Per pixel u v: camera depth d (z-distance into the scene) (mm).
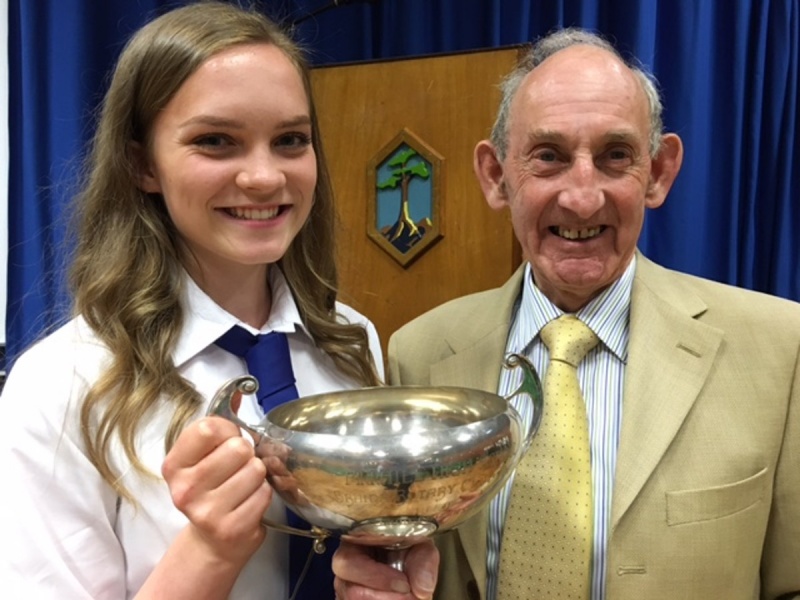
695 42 1624
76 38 1649
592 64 841
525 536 821
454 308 1046
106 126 787
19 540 678
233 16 749
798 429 812
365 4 1766
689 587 781
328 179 923
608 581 790
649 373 850
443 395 725
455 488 582
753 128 1672
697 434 816
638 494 796
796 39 1643
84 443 711
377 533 606
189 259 825
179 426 728
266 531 695
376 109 1312
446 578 888
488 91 1229
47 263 1642
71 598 686
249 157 716
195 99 701
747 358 846
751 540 804
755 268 1736
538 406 679
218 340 804
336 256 959
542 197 850
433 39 1755
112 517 734
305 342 911
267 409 787
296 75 744
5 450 699
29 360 761
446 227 1274
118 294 782
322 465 570
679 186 1646
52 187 1490
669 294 916
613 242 865
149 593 632
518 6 1658
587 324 898
